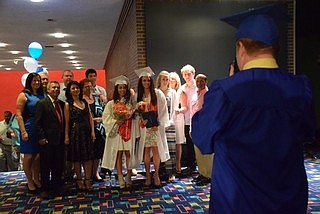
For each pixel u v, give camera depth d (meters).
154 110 4.81
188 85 5.44
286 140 1.34
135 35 6.98
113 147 4.74
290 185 1.36
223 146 1.39
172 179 5.24
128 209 4.02
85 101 4.83
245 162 1.35
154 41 6.94
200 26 7.08
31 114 4.68
